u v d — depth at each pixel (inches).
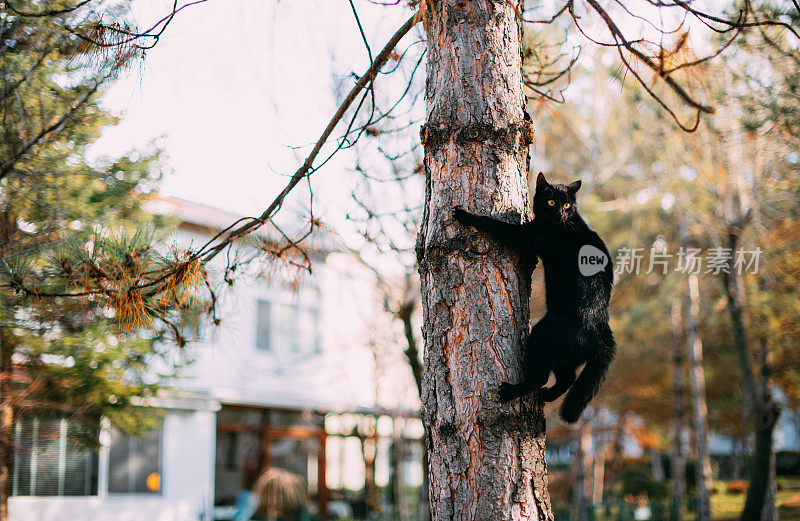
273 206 145.2
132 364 303.9
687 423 657.6
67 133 195.0
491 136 109.5
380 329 444.5
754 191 340.2
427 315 108.9
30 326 207.6
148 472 434.0
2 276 145.6
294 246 154.0
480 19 113.3
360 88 135.3
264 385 523.5
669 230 504.7
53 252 149.6
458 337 104.3
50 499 376.5
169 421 451.2
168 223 278.4
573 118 468.4
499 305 105.2
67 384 279.9
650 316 518.9
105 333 267.6
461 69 111.7
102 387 288.7
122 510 411.5
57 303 166.9
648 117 357.4
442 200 109.5
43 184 196.7
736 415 677.9
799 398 502.3
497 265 106.4
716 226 376.2
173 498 444.1
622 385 551.2
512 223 107.3
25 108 184.5
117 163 244.2
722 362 569.9
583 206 482.3
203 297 157.4
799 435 783.1
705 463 431.8
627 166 476.1
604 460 879.1
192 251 142.9
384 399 494.9
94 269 139.1
